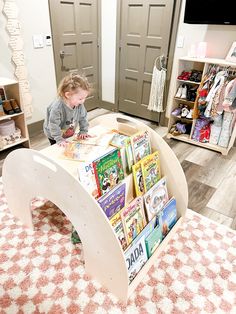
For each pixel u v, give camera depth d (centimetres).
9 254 150
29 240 160
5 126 246
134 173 140
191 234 169
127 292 121
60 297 129
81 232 122
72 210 118
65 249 155
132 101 369
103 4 332
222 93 250
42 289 133
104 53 364
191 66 289
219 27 261
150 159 151
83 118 171
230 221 184
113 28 337
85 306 125
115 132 161
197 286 137
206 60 257
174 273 143
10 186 156
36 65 285
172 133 308
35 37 271
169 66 309
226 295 133
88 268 136
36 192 138
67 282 136
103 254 118
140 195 143
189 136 303
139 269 133
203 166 254
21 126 264
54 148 142
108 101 398
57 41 296
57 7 281
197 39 280
